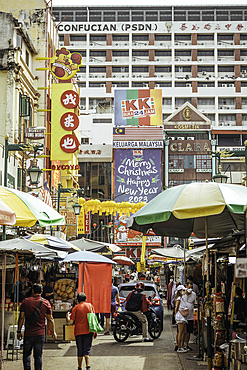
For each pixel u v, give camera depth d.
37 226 19.48
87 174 69.94
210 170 66.75
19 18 29.94
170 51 89.69
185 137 70.75
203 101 88.25
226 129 83.19
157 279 36.81
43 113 28.08
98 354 11.55
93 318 8.93
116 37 90.25
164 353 11.62
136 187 61.84
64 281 14.87
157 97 62.12
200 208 8.09
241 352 7.39
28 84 26.39
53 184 31.81
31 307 8.10
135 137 61.97
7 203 9.49
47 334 13.38
